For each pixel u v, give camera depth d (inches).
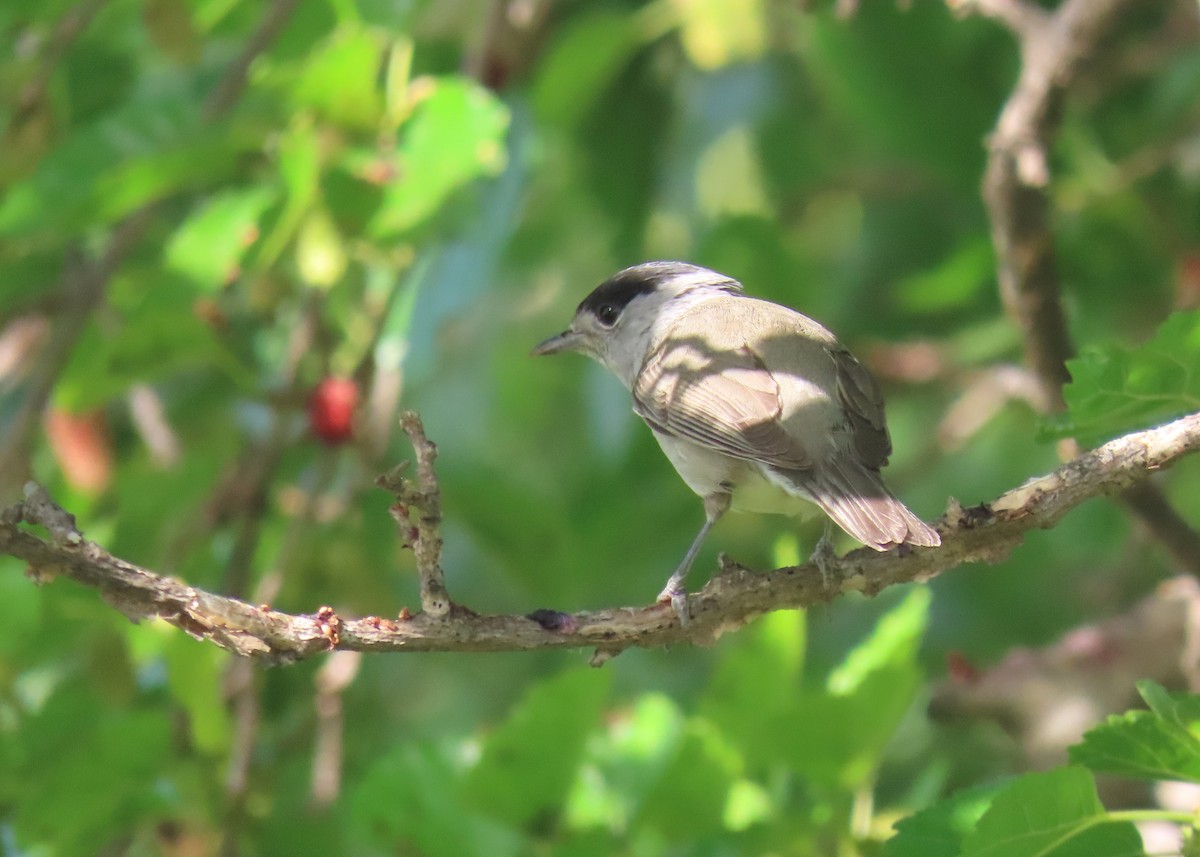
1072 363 266.5
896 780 517.0
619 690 569.9
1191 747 256.1
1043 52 409.1
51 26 478.3
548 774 349.1
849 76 521.7
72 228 398.3
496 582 591.2
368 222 383.9
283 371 453.4
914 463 574.9
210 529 442.0
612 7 585.9
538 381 636.7
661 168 582.9
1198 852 250.4
